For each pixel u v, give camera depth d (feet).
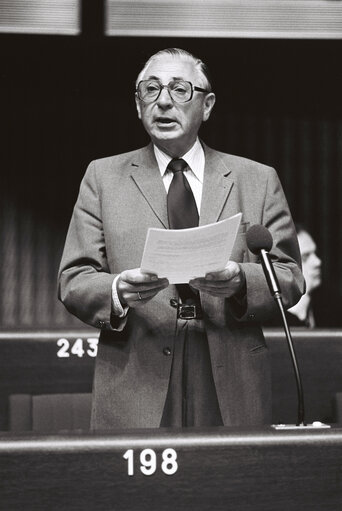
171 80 12.53
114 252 12.42
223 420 11.90
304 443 9.62
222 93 32.89
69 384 16.51
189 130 12.60
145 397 11.93
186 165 12.78
